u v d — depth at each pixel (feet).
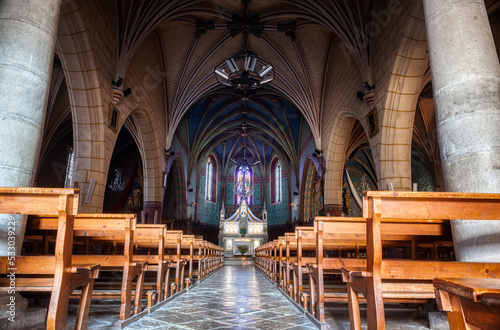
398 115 32.96
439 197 8.03
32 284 10.36
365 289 9.34
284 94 65.72
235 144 117.08
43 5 12.69
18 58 11.78
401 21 30.42
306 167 81.76
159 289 18.21
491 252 11.08
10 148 11.16
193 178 97.96
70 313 15.49
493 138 11.78
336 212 53.52
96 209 33.53
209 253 44.50
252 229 101.86
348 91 45.44
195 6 47.67
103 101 34.68
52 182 61.41
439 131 13.23
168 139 62.13
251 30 52.70
